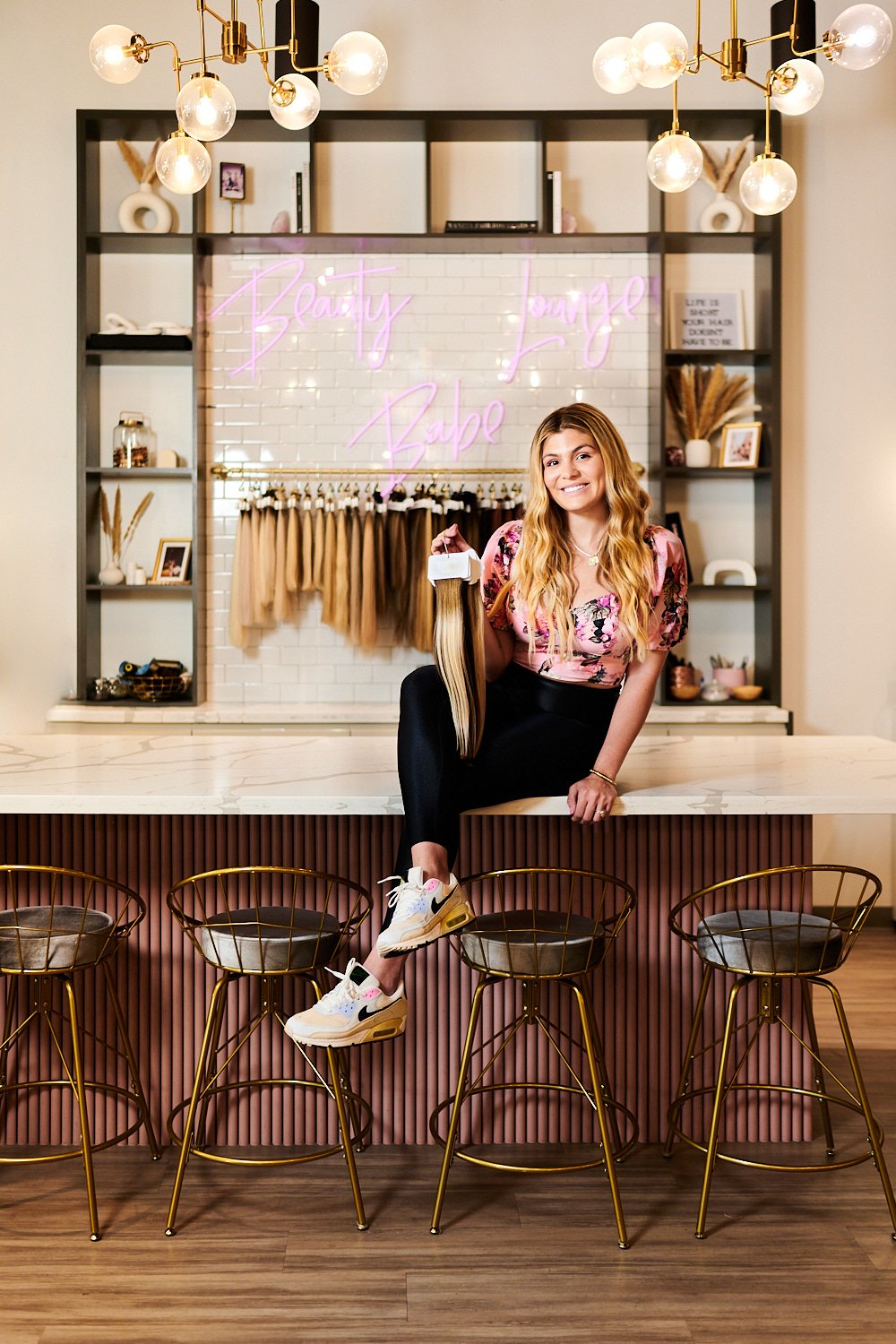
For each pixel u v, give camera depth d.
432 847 2.35
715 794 2.48
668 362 4.95
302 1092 2.88
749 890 2.89
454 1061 2.89
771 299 4.81
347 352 4.99
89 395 4.86
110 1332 2.08
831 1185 2.68
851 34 2.86
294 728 4.66
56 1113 2.88
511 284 4.98
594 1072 2.45
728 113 4.75
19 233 4.96
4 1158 2.62
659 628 2.68
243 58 2.91
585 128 4.86
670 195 4.96
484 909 2.87
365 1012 2.32
